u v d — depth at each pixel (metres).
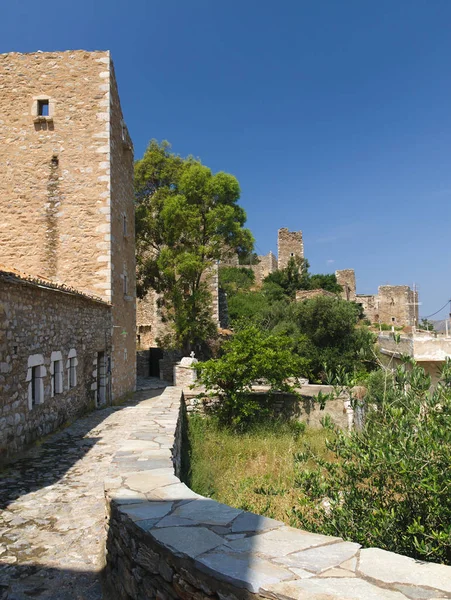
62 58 15.48
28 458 7.48
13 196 15.12
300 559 2.60
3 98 15.37
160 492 3.96
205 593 2.49
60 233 15.02
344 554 2.68
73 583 3.79
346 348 23.67
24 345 8.07
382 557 2.64
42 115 15.76
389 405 4.95
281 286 54.00
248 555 2.65
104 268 14.90
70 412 10.79
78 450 8.02
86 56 15.47
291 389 14.37
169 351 24.80
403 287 60.22
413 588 2.27
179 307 23.55
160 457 5.41
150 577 2.99
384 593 2.22
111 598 3.56
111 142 15.51
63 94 15.38
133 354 18.61
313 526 4.98
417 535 4.10
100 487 6.07
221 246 23.77
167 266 23.66
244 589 2.30
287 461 10.24
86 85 15.42
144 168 28.55
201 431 13.27
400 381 5.25
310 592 2.21
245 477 9.12
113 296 15.32
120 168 16.91
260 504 7.18
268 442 12.09
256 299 43.47
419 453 4.13
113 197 15.66
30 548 4.37
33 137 15.26
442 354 14.94
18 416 7.79
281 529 3.08
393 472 4.56
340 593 2.21
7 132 15.27
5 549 4.34
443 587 2.28
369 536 4.34
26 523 4.92
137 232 26.81
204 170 23.61
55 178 15.16
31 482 6.26
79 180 15.16
